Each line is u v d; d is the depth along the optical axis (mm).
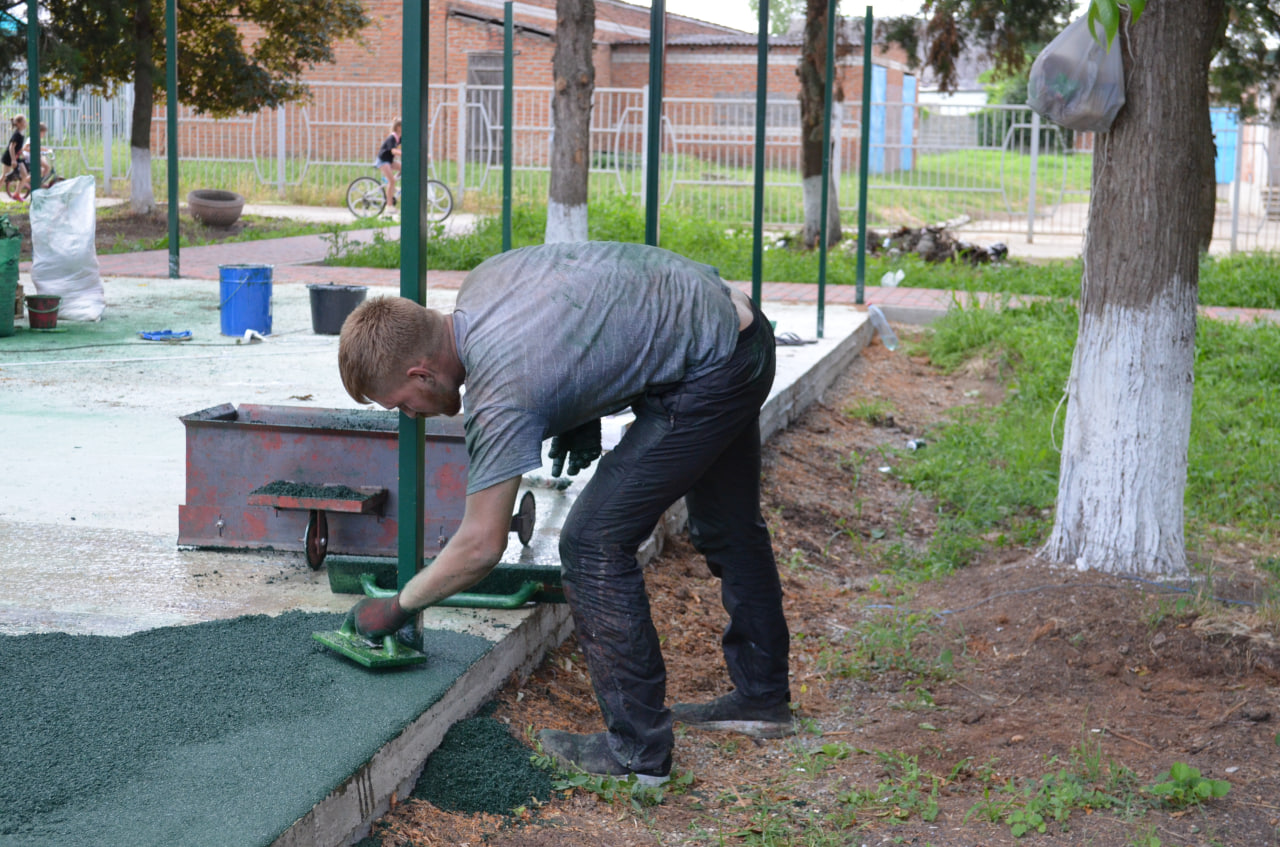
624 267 3031
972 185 26172
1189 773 3395
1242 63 17062
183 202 26109
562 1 13344
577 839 3098
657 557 5434
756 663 3895
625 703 3328
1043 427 8180
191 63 22516
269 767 2842
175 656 3459
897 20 18391
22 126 25578
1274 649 4477
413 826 3051
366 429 4539
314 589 4141
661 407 3111
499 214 23188
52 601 3941
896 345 12078
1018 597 5062
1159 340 5129
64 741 2902
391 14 32188
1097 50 4852
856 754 3809
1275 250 20656
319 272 15305
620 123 27016
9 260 9469
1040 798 3357
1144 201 5023
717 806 3391
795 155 32562
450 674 3473
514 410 2883
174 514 4973
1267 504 6801
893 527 6711
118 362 8617
